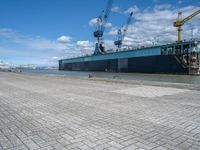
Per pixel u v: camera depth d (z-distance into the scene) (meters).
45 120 5.06
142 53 60.16
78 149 3.28
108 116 5.39
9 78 23.89
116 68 71.94
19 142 3.61
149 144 3.45
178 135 3.90
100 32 91.31
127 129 4.27
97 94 9.56
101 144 3.47
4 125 4.66
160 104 6.98
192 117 5.22
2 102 7.72
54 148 3.33
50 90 11.36
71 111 6.04
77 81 18.11
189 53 47.97
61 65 121.69
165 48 53.41
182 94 9.31
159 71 54.88
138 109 6.20
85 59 93.12
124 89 11.46
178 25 66.56
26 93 10.23
